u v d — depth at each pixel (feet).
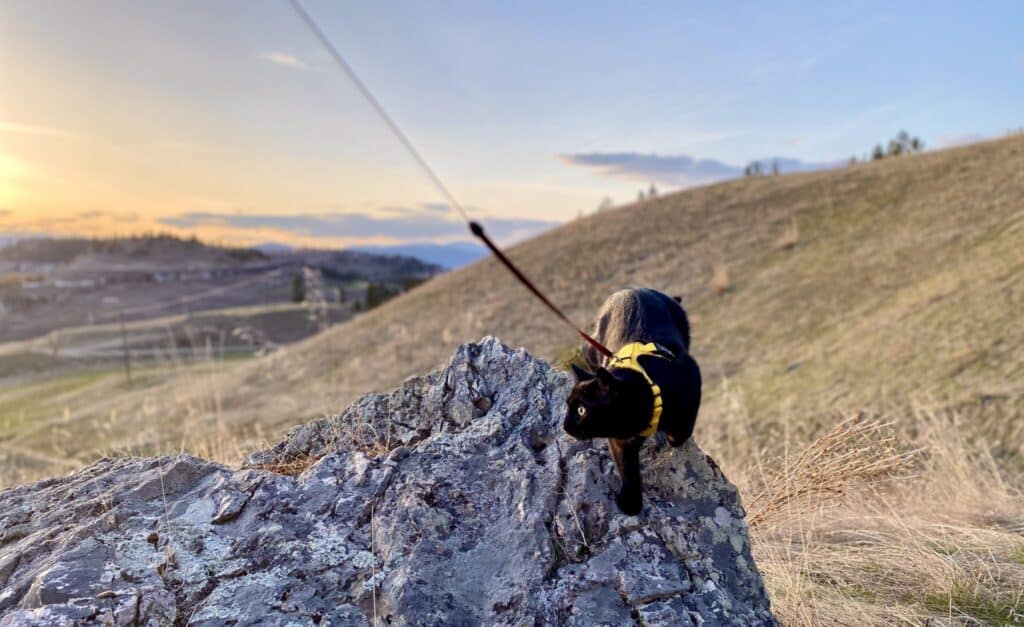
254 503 3.23
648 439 3.57
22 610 2.61
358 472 3.39
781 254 30.14
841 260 26.89
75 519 3.24
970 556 4.46
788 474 4.40
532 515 3.15
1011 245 20.43
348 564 2.97
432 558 2.97
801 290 25.16
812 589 3.81
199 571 2.91
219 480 3.39
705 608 2.93
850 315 21.40
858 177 37.24
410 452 3.52
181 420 12.53
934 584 4.01
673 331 3.77
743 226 34.99
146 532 3.09
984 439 10.83
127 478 3.49
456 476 3.36
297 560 2.97
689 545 3.13
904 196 31.63
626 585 2.92
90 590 2.75
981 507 5.82
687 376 3.40
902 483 6.54
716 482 3.36
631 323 3.79
